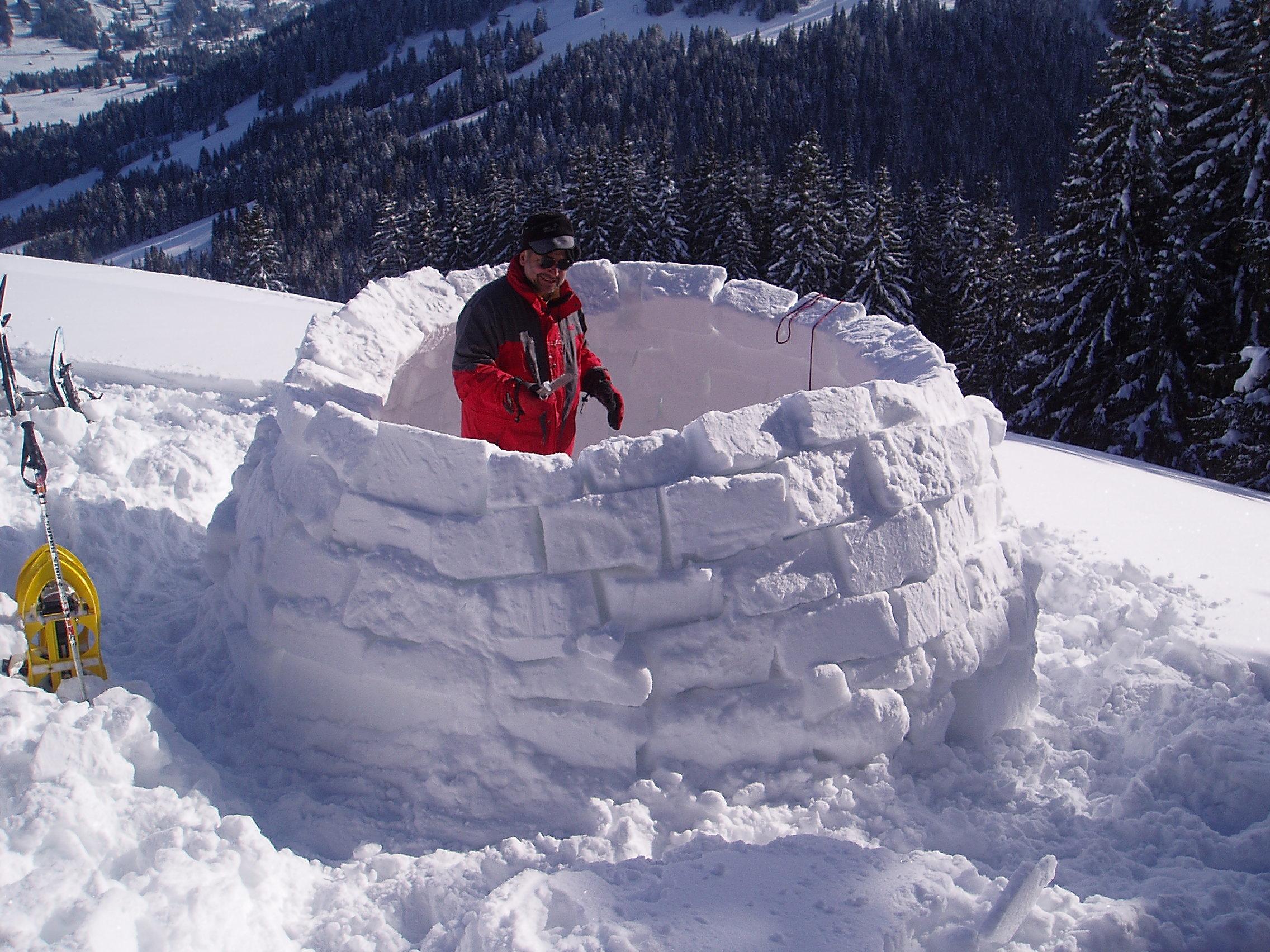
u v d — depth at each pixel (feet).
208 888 6.64
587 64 492.13
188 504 15.74
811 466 9.32
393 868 7.93
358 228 358.43
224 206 493.36
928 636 9.71
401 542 9.29
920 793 9.45
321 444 9.61
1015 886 6.63
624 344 15.84
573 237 11.21
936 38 453.17
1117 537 19.61
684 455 9.20
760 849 7.82
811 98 404.98
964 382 103.60
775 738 9.13
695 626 9.00
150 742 8.43
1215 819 9.36
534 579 8.92
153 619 12.55
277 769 9.39
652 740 9.02
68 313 28.48
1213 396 57.47
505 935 6.41
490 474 9.00
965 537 10.59
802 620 9.13
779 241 120.88
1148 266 64.54
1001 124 407.85
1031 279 81.15
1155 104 63.87
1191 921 7.44
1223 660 12.45
